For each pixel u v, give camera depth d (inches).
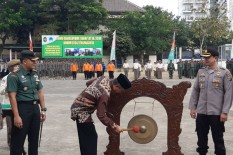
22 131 206.8
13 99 203.8
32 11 1905.8
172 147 238.1
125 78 195.5
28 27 1939.0
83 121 194.5
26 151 273.6
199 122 233.0
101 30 1931.6
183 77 1320.1
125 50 1854.1
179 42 2294.5
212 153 269.0
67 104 557.6
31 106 209.3
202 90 230.8
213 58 228.8
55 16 1904.5
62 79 1283.2
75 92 762.2
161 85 235.6
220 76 225.8
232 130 354.9
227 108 221.0
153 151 279.4
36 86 214.5
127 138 325.4
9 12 1877.5
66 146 293.3
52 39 1467.8
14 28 1908.2
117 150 242.7
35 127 212.2
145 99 611.8
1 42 2043.6
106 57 1923.0
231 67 1172.5
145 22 1883.6
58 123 395.2
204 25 1753.2
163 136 331.6
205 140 234.7
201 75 232.5
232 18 2112.5
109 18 1957.4
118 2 2178.9
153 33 1921.8
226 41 2178.9
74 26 1875.0
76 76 1328.7
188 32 2267.5
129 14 1914.4
